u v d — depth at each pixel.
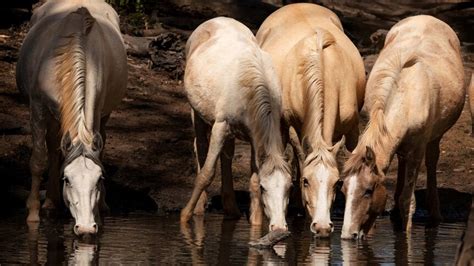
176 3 42.97
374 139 21.66
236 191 27.80
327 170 20.73
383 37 40.69
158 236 21.34
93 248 19.47
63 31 22.73
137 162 28.64
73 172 19.72
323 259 18.91
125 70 25.52
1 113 30.77
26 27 38.19
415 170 23.48
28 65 23.31
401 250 20.17
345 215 20.86
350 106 24.02
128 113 32.66
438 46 24.78
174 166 28.70
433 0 51.34
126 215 24.70
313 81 22.50
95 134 20.19
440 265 18.47
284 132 25.28
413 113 22.89
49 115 23.25
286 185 20.44
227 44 23.50
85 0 26.03
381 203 21.08
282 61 24.91
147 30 39.50
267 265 18.12
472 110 25.77
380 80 22.89
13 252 18.80
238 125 22.88
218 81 23.02
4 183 26.27
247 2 44.38
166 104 34.09
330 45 23.98
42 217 23.69
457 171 29.69
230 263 18.23
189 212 23.80
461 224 24.75
